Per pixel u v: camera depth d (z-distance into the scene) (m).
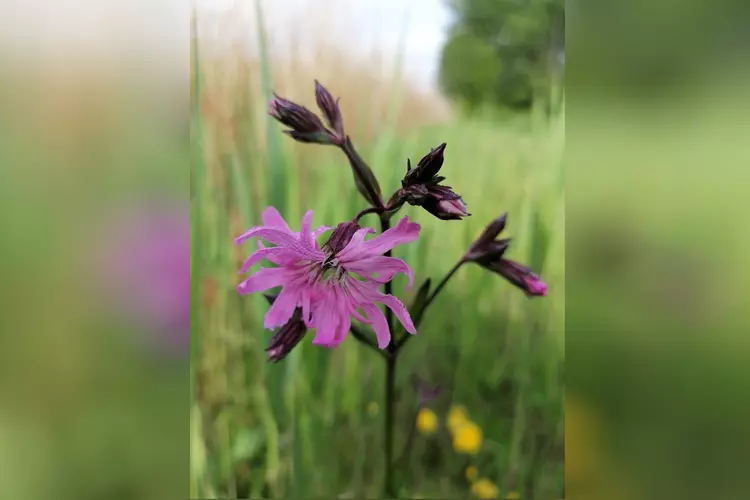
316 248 0.08
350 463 0.12
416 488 0.12
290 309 0.08
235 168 0.12
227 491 0.11
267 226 0.08
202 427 0.11
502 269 0.10
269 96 0.12
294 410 0.12
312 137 0.09
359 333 0.10
